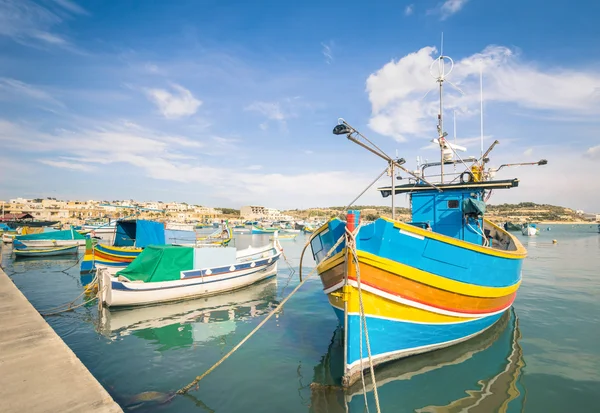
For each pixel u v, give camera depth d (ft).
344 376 22.20
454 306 25.72
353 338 22.41
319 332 34.78
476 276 26.17
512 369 25.04
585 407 19.95
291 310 44.24
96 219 278.26
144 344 32.19
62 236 116.88
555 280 63.16
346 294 22.16
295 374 24.94
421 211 38.29
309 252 137.08
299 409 20.16
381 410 19.84
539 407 19.98
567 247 139.44
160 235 72.95
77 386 16.94
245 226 359.46
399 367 25.14
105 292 45.44
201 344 31.91
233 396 21.83
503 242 45.75
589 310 41.96
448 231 36.83
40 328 26.37
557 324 36.22
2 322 28.07
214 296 53.47
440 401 20.77
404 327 24.43
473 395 21.42
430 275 23.97
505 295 31.07
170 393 22.34
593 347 29.58
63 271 80.48
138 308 45.98
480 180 38.73
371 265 22.35
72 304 48.29
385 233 22.65
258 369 25.90
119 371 25.98
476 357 27.25
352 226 22.18
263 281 66.03
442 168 41.57
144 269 48.93
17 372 18.45
